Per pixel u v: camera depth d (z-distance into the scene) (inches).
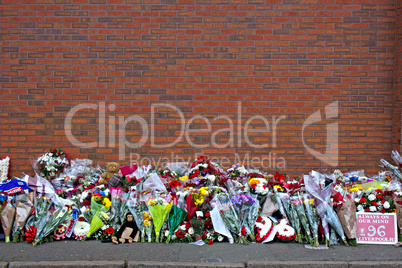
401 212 240.2
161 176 278.7
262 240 240.8
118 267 210.2
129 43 303.0
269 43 301.6
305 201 241.4
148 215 243.1
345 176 293.4
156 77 303.9
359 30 301.3
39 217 239.3
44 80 304.3
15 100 305.0
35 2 301.9
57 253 223.8
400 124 292.5
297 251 227.8
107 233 242.7
